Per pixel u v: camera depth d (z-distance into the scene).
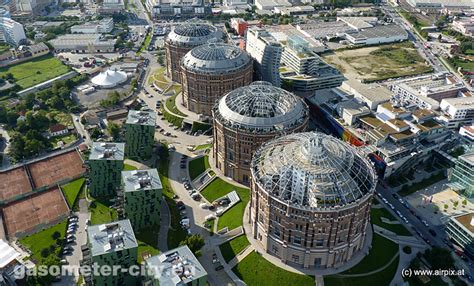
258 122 188.50
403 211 189.62
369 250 161.50
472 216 172.00
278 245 154.62
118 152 196.12
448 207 193.12
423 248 168.25
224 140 196.88
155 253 166.50
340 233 145.50
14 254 162.38
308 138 155.25
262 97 197.62
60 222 183.88
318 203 139.25
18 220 186.12
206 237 174.62
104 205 193.50
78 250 169.50
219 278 155.25
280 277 151.62
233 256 163.50
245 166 197.75
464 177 198.38
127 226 150.75
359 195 143.50
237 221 178.38
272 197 143.88
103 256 138.12
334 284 148.50
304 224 142.00
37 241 173.62
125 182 172.12
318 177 142.50
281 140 167.50
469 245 164.00
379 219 181.75
